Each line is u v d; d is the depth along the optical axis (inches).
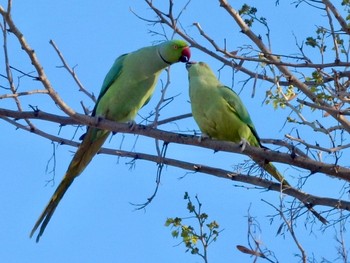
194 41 437.7
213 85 433.1
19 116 379.6
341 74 410.9
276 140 444.5
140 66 462.3
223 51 404.2
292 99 450.6
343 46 439.2
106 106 470.0
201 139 389.7
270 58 434.0
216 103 424.5
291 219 345.4
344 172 371.2
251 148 383.9
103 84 480.4
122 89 465.1
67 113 378.0
